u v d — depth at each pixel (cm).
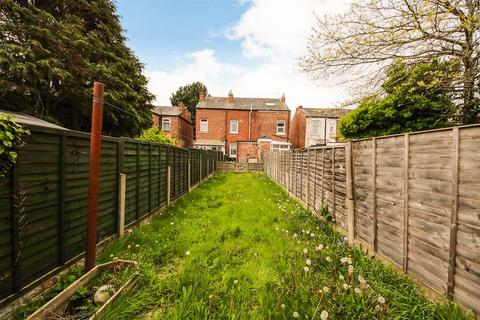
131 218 381
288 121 2141
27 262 189
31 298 193
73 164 246
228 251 299
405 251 219
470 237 155
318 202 470
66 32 780
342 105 482
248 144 2052
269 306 190
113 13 1008
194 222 423
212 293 209
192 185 849
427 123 450
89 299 195
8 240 173
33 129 192
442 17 314
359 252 285
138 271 226
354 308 177
